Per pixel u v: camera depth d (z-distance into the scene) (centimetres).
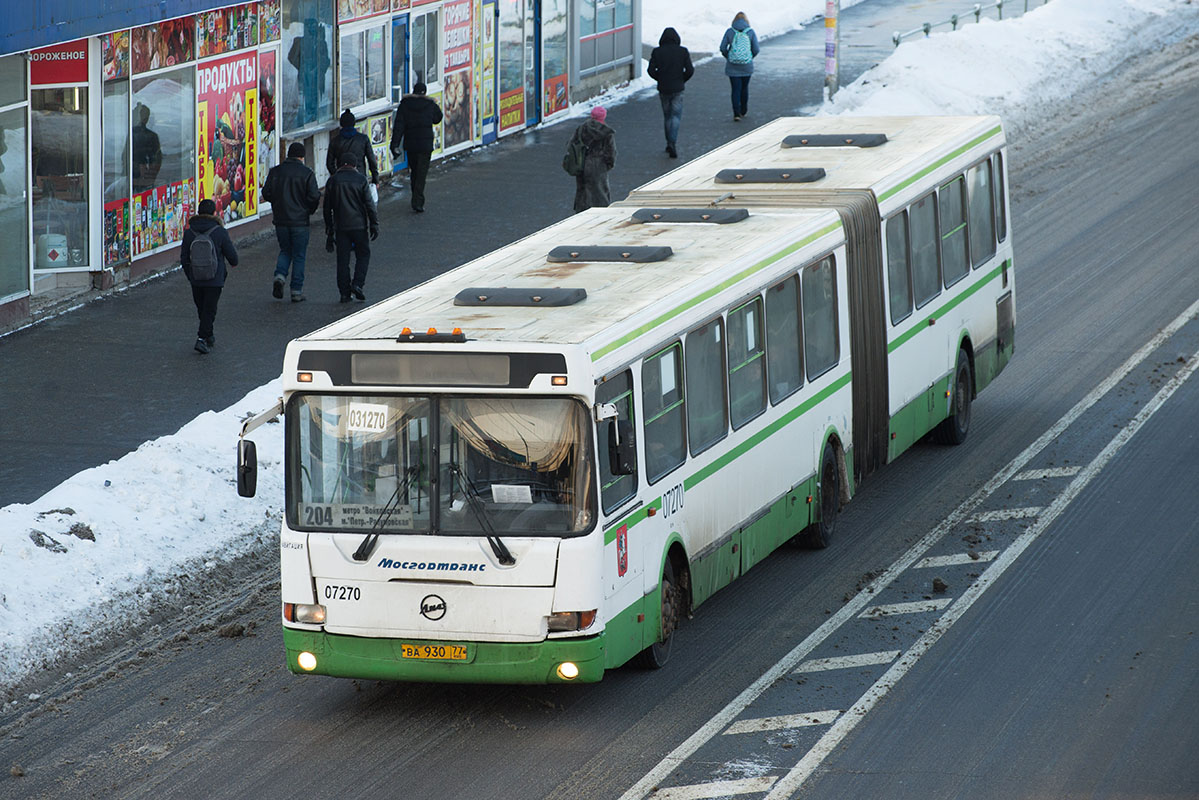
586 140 5109
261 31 5262
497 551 2211
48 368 3925
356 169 4594
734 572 2706
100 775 2162
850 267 3145
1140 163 6253
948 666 2481
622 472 2191
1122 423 3725
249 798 2083
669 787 2084
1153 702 2331
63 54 4419
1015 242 5378
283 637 2456
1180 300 4675
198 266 3975
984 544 3034
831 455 3094
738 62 7019
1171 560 2914
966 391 3731
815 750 2191
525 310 2428
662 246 2802
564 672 2228
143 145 4731
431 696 2420
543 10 7031
